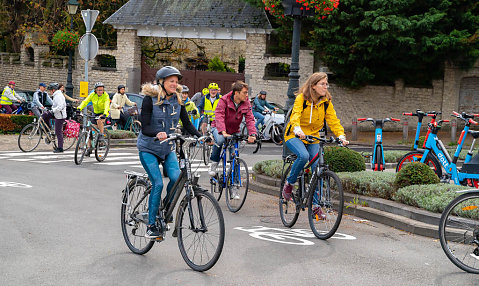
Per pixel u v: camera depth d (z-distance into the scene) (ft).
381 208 27.02
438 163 33.09
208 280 17.49
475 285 17.49
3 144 58.13
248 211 28.84
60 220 25.20
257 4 87.25
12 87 76.84
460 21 75.46
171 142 19.76
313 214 23.27
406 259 20.18
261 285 17.10
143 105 19.67
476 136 29.76
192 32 94.27
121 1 114.83
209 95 53.88
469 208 19.11
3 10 120.06
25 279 17.24
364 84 83.82
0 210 26.81
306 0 36.99
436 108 84.69
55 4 114.73
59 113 52.16
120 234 23.13
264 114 68.85
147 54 117.39
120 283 17.10
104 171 41.78
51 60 111.55
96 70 102.12
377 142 38.86
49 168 42.34
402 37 70.90
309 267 18.95
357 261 19.76
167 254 20.39
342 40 75.31
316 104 23.73
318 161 23.17
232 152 29.17
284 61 88.07
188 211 18.84
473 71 83.20
